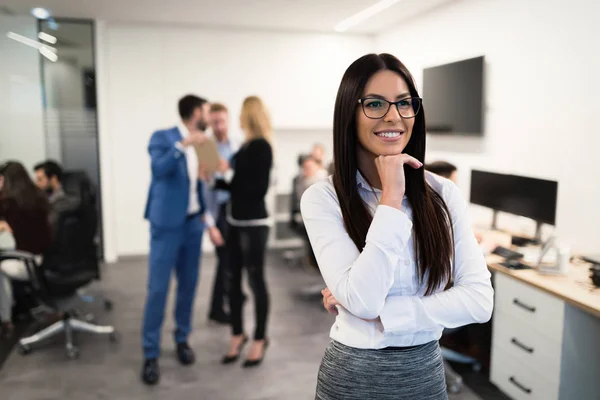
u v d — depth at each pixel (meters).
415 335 1.07
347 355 1.09
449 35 4.78
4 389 2.95
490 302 1.07
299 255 5.95
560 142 3.48
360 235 1.06
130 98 5.82
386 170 1.00
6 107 5.51
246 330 3.78
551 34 3.53
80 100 5.68
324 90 6.33
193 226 3.20
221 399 2.84
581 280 2.58
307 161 5.03
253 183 3.03
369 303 0.97
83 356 3.39
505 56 4.02
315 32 6.20
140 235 6.04
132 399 2.83
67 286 3.33
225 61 6.00
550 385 2.45
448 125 4.77
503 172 3.84
